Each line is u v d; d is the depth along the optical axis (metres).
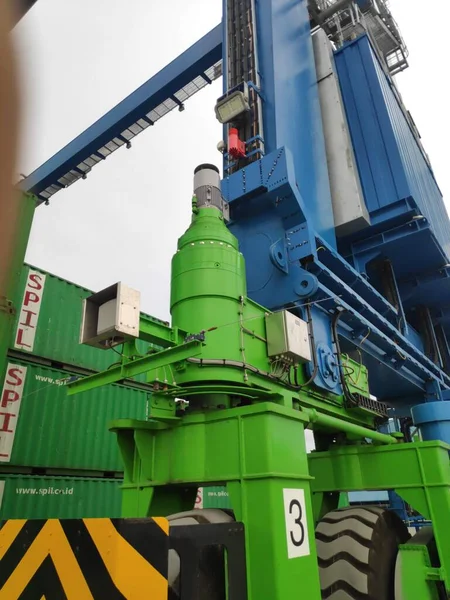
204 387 4.09
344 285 6.64
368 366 7.86
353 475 6.08
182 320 4.49
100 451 11.12
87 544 2.42
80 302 11.91
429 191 12.26
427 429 6.95
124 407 12.05
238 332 4.46
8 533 2.69
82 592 2.35
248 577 3.33
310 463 6.45
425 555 4.84
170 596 3.15
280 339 4.71
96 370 11.75
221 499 14.03
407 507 11.15
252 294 6.14
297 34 10.05
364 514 5.07
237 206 6.67
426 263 10.10
